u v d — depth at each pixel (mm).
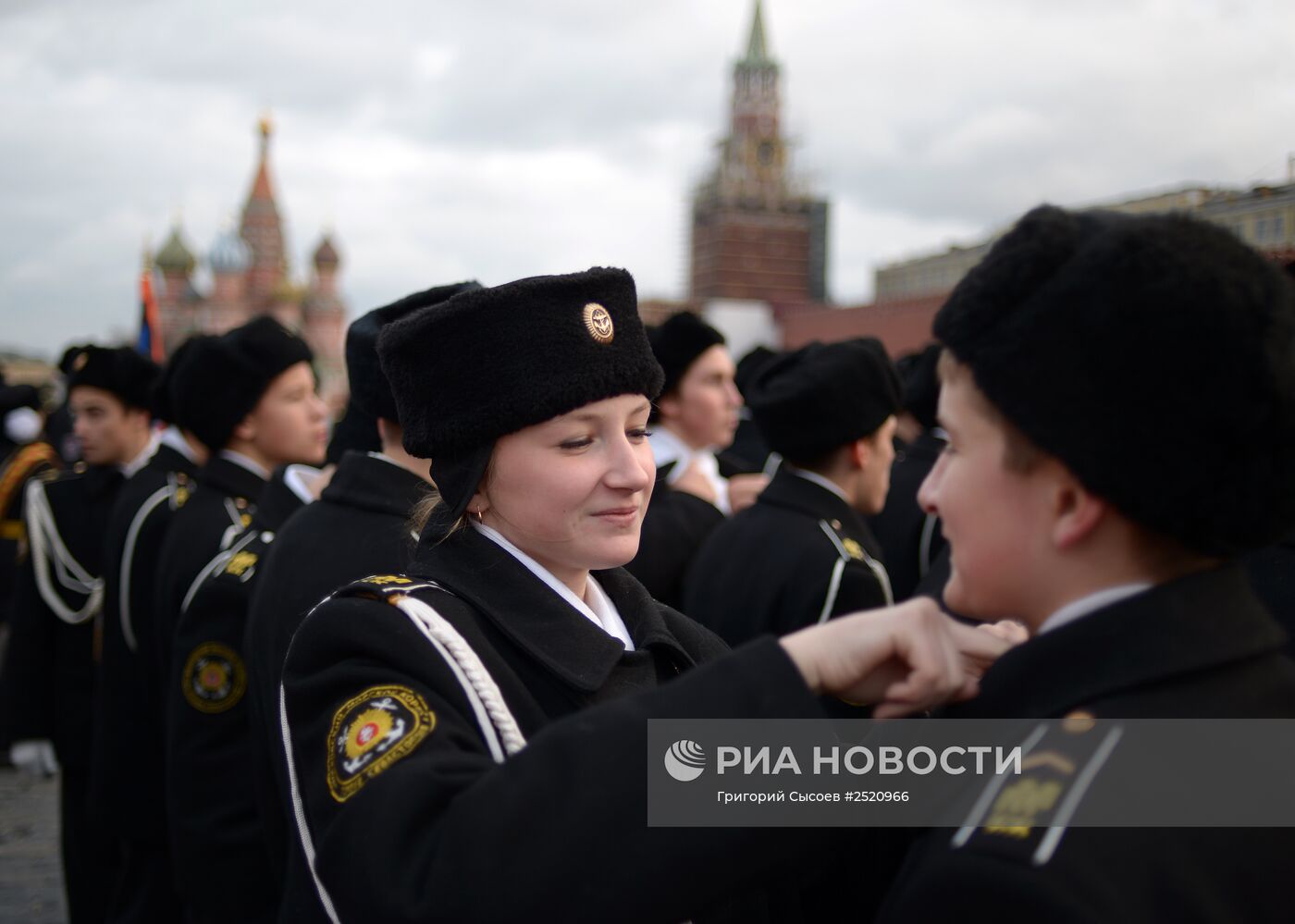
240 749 3012
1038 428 1106
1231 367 1038
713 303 44812
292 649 1627
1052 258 1122
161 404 4250
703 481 4395
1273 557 1935
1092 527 1145
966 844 1077
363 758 1384
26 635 4629
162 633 3545
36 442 8398
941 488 1258
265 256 76125
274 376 3744
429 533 1740
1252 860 1054
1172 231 1085
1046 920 983
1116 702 1109
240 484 3719
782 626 3148
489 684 1492
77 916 4426
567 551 1638
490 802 1216
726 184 75125
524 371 1557
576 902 1167
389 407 2664
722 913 1574
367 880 1244
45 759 4711
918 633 1246
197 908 3020
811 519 3303
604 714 1263
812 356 3500
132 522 3955
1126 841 1029
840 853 1541
